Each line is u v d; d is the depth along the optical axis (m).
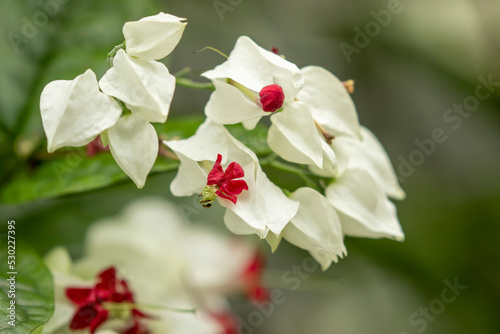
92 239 0.42
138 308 0.38
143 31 0.33
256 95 0.34
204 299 0.45
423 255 0.51
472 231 0.53
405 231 0.52
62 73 0.41
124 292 0.37
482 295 0.51
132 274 0.41
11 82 0.40
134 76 0.32
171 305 0.41
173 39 0.33
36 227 0.43
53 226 0.43
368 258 0.51
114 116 0.32
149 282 0.41
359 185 0.36
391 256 0.50
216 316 0.44
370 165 0.37
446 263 0.51
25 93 0.40
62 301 0.37
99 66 0.41
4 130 0.40
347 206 0.36
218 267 0.45
